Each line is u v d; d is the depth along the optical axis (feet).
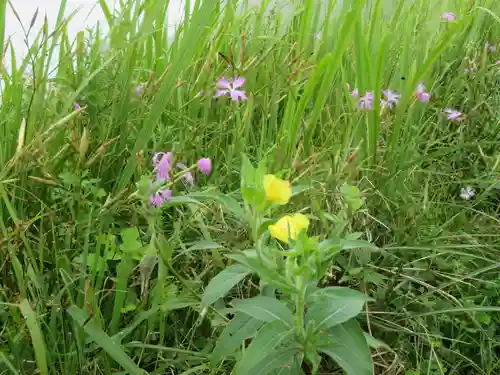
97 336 1.21
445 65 2.72
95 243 1.58
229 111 2.01
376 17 2.33
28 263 1.37
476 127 2.38
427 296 1.69
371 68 2.12
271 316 1.18
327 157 1.94
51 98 1.62
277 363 1.16
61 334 1.39
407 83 2.08
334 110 2.41
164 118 2.03
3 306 1.39
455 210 2.09
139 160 1.52
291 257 1.16
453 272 1.77
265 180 1.13
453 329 1.69
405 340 1.61
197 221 1.67
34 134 1.55
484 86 2.51
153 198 1.40
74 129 1.51
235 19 2.13
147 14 1.64
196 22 1.72
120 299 1.34
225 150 2.02
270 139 2.09
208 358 1.28
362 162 1.97
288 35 2.42
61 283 1.48
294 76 2.04
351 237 1.33
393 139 2.09
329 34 2.48
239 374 1.10
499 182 2.06
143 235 1.61
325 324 1.15
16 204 1.61
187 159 1.83
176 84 1.81
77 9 1.61
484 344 1.65
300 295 1.15
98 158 1.52
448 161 2.33
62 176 1.46
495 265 1.70
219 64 2.02
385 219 1.87
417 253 1.81
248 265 1.17
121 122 1.76
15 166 1.45
